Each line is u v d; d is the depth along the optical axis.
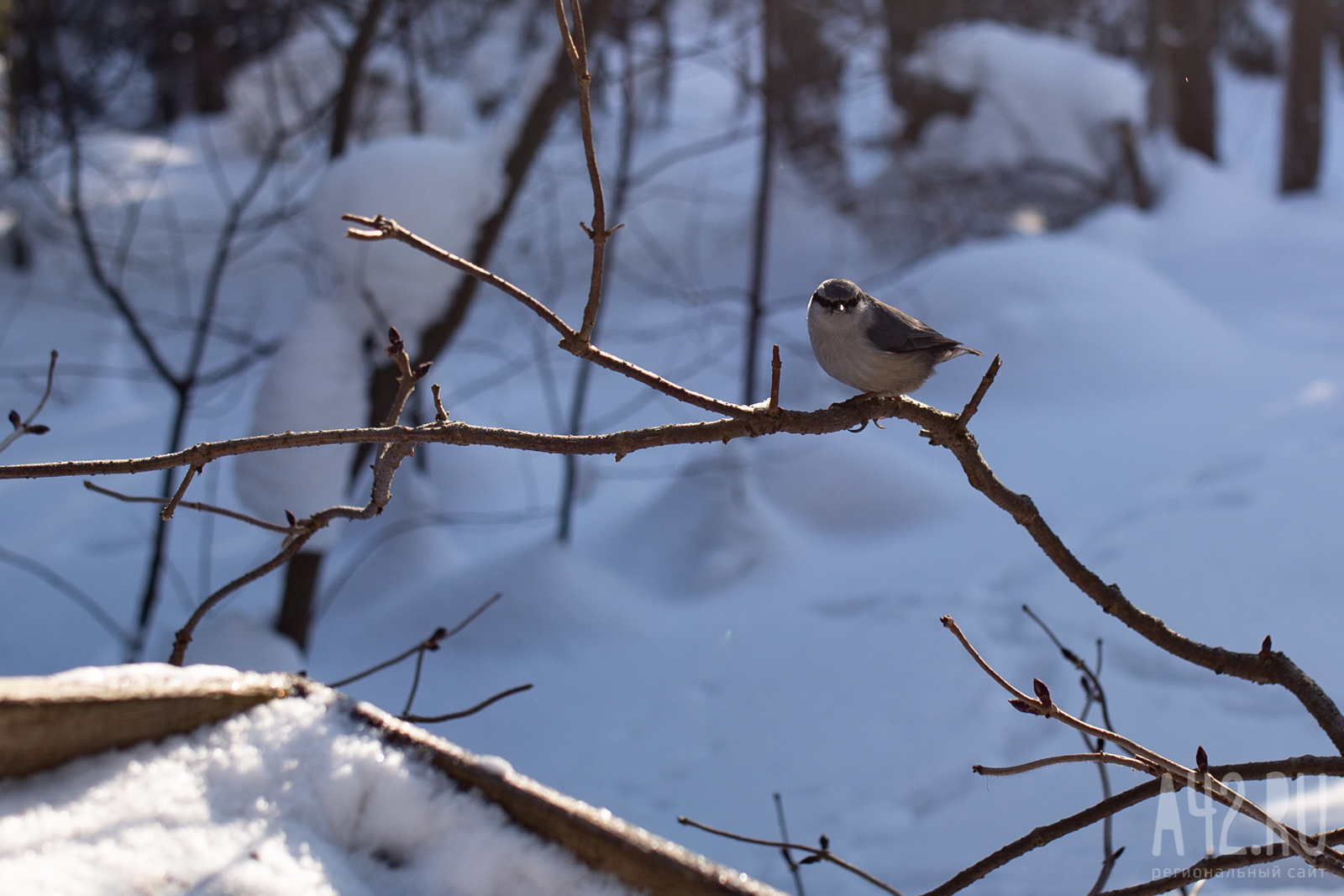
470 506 11.51
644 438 2.20
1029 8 18.95
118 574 10.59
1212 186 17.30
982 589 7.73
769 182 11.62
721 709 7.19
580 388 9.84
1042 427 10.65
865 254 17.12
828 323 3.12
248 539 11.30
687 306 15.97
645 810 6.20
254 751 1.59
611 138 19.86
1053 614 7.17
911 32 16.47
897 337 3.12
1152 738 5.71
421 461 11.68
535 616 8.90
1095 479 9.12
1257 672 2.37
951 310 12.65
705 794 6.26
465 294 7.56
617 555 10.16
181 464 2.09
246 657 7.40
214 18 12.34
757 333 11.66
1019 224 16.25
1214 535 7.52
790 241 17.75
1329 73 29.94
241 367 8.55
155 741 1.59
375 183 7.30
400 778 1.56
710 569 9.32
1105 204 17.14
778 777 6.28
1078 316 11.77
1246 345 11.99
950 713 6.40
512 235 17.61
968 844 5.21
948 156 17.23
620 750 6.94
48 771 1.53
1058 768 5.63
